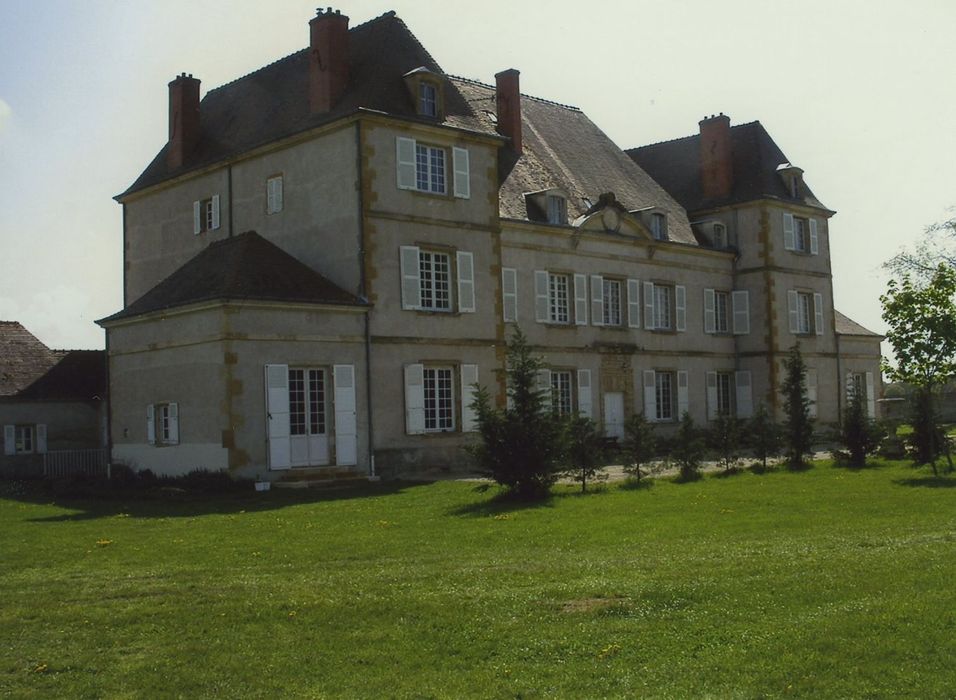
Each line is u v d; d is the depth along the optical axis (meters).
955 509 17.84
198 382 25.33
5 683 8.91
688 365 40.75
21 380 34.94
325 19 29.02
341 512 19.88
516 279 33.69
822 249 45.53
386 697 8.36
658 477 25.58
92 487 26.38
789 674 8.39
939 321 25.89
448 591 11.50
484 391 22.19
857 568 11.80
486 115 36.97
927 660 8.53
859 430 28.94
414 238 28.50
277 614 10.73
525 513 18.80
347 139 27.81
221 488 24.14
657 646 9.28
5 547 15.80
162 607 11.16
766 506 19.11
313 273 27.81
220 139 33.12
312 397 26.20
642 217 39.28
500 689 8.43
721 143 43.41
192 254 33.28
